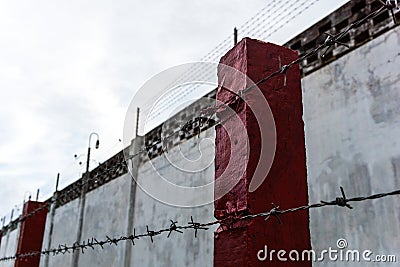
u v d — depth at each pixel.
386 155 2.39
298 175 1.75
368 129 2.52
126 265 4.59
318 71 2.91
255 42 1.87
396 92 2.42
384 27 2.55
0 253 9.22
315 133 2.82
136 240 4.57
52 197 7.27
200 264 3.51
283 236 1.64
